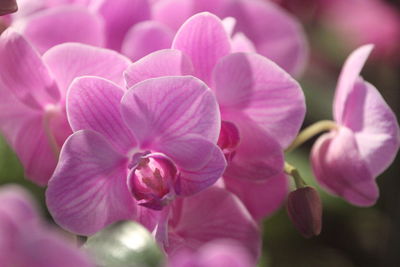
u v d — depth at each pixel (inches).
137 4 27.7
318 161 27.4
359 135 26.9
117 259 22.2
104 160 24.0
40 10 27.9
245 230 25.8
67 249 19.5
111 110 24.0
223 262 20.5
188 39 25.0
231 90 25.3
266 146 25.5
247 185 27.0
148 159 24.5
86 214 24.1
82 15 27.1
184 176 24.3
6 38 25.2
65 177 23.8
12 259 19.5
